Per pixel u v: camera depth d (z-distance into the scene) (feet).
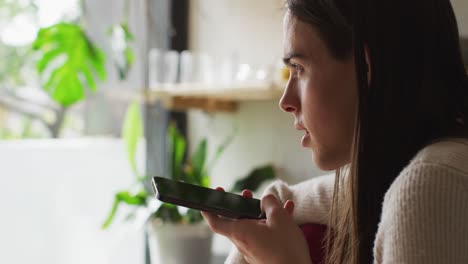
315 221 2.84
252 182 6.45
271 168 6.50
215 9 7.47
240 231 2.12
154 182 2.46
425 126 2.20
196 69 7.05
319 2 2.16
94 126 8.16
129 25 7.81
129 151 6.86
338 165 2.31
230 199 2.37
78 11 7.75
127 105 7.99
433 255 1.83
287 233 2.09
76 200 8.19
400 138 2.17
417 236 1.85
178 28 7.83
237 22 7.14
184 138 7.89
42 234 8.03
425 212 1.87
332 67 2.19
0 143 7.70
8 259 7.84
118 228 8.23
